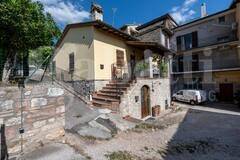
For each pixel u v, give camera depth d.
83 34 12.45
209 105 18.56
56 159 4.55
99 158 5.03
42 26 8.83
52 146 5.28
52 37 10.38
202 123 10.88
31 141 4.95
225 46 19.73
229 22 20.28
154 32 19.41
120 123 8.45
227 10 20.08
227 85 20.34
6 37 8.09
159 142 7.08
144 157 5.60
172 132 8.69
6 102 4.43
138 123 9.26
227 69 19.31
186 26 23.98
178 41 25.00
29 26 8.08
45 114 5.36
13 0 7.47
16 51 9.12
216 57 21.22
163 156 5.84
